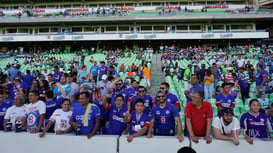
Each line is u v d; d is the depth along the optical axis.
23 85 6.87
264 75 7.21
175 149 3.03
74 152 3.20
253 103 3.41
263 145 2.91
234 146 2.96
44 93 5.24
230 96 4.94
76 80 7.26
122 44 28.77
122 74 12.36
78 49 28.06
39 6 31.89
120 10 30.05
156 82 11.60
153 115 3.48
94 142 3.19
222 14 25.83
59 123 3.58
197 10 29.14
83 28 28.86
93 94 4.62
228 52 20.31
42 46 29.11
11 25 28.55
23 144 3.30
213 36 24.86
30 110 3.77
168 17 26.41
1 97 4.20
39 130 3.60
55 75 8.39
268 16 25.23
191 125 3.23
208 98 7.00
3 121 4.04
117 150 3.13
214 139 3.00
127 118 3.63
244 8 28.53
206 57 18.62
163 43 28.05
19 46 28.84
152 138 3.10
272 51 19.03
